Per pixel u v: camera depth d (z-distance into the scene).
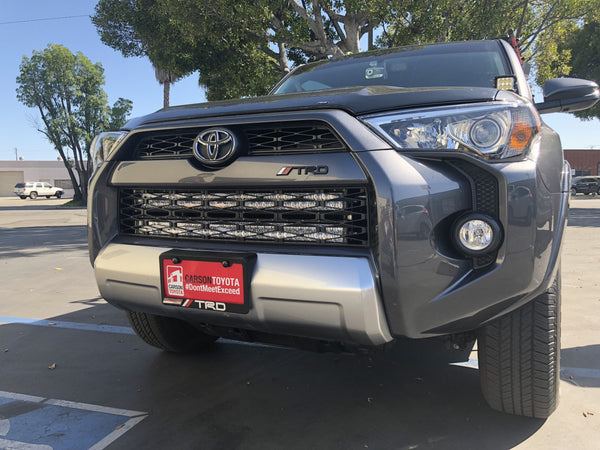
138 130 2.03
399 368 2.74
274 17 11.61
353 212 1.65
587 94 2.20
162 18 12.78
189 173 1.89
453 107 1.66
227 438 2.02
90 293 4.93
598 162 39.81
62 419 2.22
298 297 1.65
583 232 9.59
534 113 1.74
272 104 1.81
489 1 10.13
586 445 1.88
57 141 32.38
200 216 1.94
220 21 11.30
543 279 1.67
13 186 57.75
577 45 23.81
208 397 2.43
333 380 2.61
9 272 6.23
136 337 3.44
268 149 1.77
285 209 1.77
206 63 13.18
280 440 1.99
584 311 3.76
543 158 1.70
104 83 33.53
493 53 2.73
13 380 2.69
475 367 2.72
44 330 3.64
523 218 1.58
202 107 2.02
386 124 1.62
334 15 10.98
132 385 2.59
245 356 3.01
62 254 7.89
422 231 1.56
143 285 1.97
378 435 2.01
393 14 10.38
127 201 2.14
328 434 2.03
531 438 1.95
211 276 1.81
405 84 2.67
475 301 1.62
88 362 2.95
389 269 1.56
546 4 11.51
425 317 1.61
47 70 31.47
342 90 1.90
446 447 1.90
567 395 2.32
